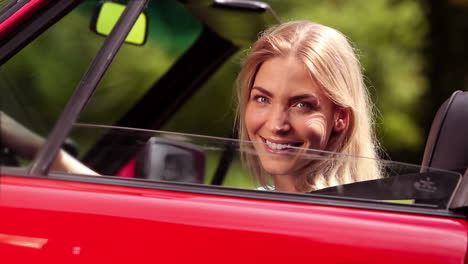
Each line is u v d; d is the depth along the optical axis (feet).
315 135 7.32
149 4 8.74
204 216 5.37
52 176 5.50
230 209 5.43
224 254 5.28
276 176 5.95
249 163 5.90
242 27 9.06
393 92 23.93
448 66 25.41
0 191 5.36
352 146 7.59
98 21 8.06
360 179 5.99
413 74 24.02
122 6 7.89
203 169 5.77
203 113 17.07
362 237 5.40
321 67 7.25
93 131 5.67
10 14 6.05
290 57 7.26
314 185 5.94
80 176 5.55
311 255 5.32
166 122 9.91
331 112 7.43
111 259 5.24
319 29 7.43
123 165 5.69
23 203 5.32
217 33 9.32
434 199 5.77
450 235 5.49
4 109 6.95
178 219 5.34
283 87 7.27
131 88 10.85
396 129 24.12
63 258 5.23
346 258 5.33
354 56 7.64
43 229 5.26
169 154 5.74
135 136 5.76
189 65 9.63
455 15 25.43
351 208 5.63
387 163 6.00
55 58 12.58
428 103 25.00
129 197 5.43
